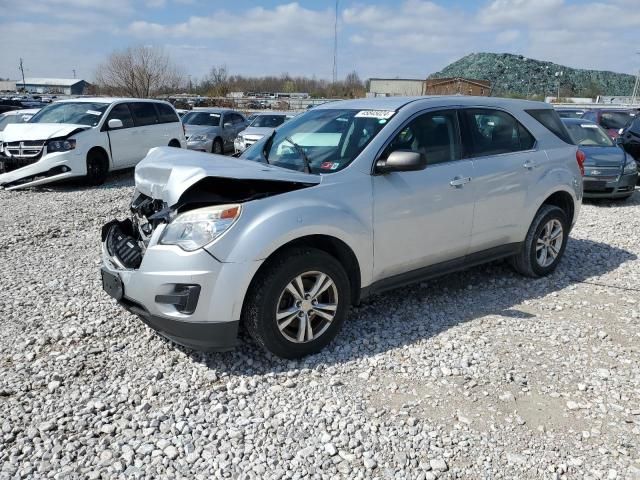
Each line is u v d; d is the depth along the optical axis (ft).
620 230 24.71
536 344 12.93
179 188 10.78
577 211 18.11
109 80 142.20
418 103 14.11
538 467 8.75
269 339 11.25
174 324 10.83
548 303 15.51
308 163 12.95
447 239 14.21
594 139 33.76
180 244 10.70
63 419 9.77
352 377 11.32
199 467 8.66
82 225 24.58
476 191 14.58
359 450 9.05
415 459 8.89
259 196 11.31
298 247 11.46
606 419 10.03
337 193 11.98
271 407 10.28
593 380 11.37
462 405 10.40
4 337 12.99
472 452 9.08
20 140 33.50
